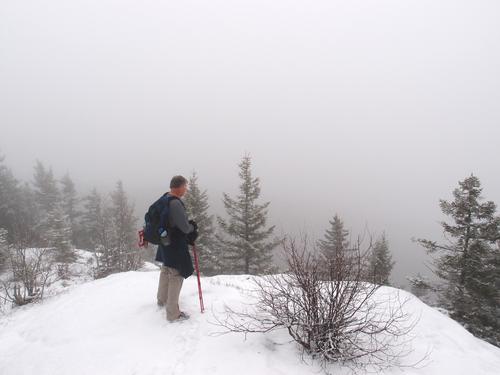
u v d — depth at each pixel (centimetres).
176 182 445
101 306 520
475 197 1194
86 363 369
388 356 383
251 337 400
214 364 351
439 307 1274
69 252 1909
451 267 1222
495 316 1131
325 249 414
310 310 372
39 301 721
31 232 1290
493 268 1143
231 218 2095
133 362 362
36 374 369
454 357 409
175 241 435
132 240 1884
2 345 467
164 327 432
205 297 526
